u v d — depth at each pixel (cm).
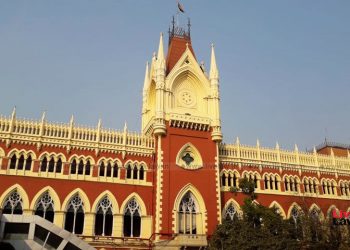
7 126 5441
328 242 5791
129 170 5966
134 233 5681
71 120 5816
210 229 5838
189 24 7556
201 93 6744
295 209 6738
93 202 5525
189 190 5988
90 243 5291
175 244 5400
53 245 4512
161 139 6091
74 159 5669
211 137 6412
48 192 5362
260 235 5003
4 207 5100
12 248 4500
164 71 6512
